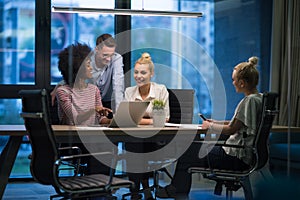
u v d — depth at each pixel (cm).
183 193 320
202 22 372
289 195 309
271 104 299
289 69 325
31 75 488
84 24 433
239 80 316
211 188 317
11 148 324
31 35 489
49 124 249
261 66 337
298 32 329
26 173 401
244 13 350
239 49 348
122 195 315
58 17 483
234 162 302
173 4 386
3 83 484
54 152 252
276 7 337
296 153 313
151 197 316
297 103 323
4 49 487
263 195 309
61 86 333
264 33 342
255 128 298
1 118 481
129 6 414
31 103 258
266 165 310
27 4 487
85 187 258
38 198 355
